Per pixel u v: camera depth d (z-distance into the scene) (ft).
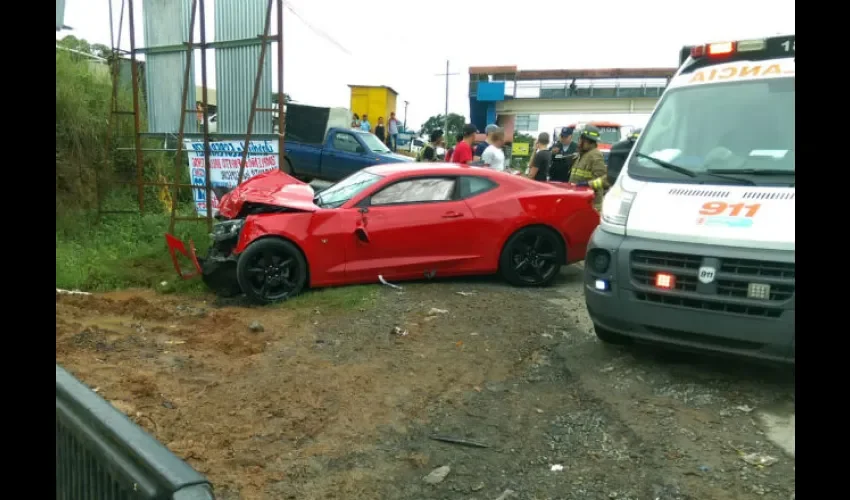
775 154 15.12
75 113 36.96
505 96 150.00
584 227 25.57
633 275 14.84
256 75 32.32
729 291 13.56
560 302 22.72
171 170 41.70
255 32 31.81
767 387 14.29
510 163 102.99
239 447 12.57
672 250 14.23
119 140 39.65
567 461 11.88
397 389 15.26
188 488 4.64
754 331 13.16
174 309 22.54
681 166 16.10
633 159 17.21
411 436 13.10
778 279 12.98
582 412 13.76
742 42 17.72
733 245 13.57
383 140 69.10
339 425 13.51
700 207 14.64
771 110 16.06
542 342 18.30
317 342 18.61
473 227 24.45
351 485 11.36
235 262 23.43
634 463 11.59
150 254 29.99
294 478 11.58
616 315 15.11
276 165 32.83
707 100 17.15
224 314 21.50
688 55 19.56
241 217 24.53
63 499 6.22
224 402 14.49
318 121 50.34
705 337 13.89
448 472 11.68
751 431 12.43
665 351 16.65
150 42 35.35
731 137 16.12
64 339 18.25
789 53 17.30
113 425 5.39
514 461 12.01
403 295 22.89
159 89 35.63
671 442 12.14
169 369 16.40
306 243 23.08
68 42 48.37
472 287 24.52
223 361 17.13
